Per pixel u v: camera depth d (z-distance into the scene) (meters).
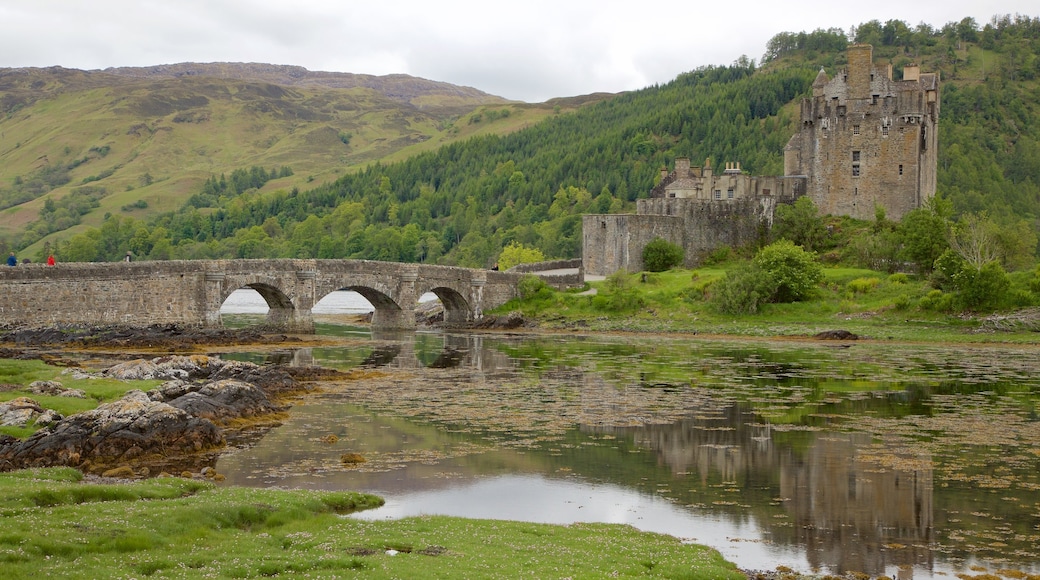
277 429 48.62
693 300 116.81
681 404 57.44
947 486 38.00
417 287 115.50
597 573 26.22
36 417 42.28
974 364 78.25
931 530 32.31
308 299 103.56
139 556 25.39
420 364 77.75
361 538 28.75
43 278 83.25
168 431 42.06
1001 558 29.53
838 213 140.62
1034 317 98.62
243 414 50.81
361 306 184.75
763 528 32.50
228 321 125.12
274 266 100.44
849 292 112.19
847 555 29.73
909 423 51.41
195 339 86.75
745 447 45.19
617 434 48.16
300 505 32.44
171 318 92.00
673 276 126.38
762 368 75.62
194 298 93.75
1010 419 52.62
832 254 129.12
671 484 38.22
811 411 55.09
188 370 60.66
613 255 136.88
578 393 61.72
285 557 26.30
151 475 37.81
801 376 70.69
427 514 33.25
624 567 27.03
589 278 137.75
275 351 85.38
